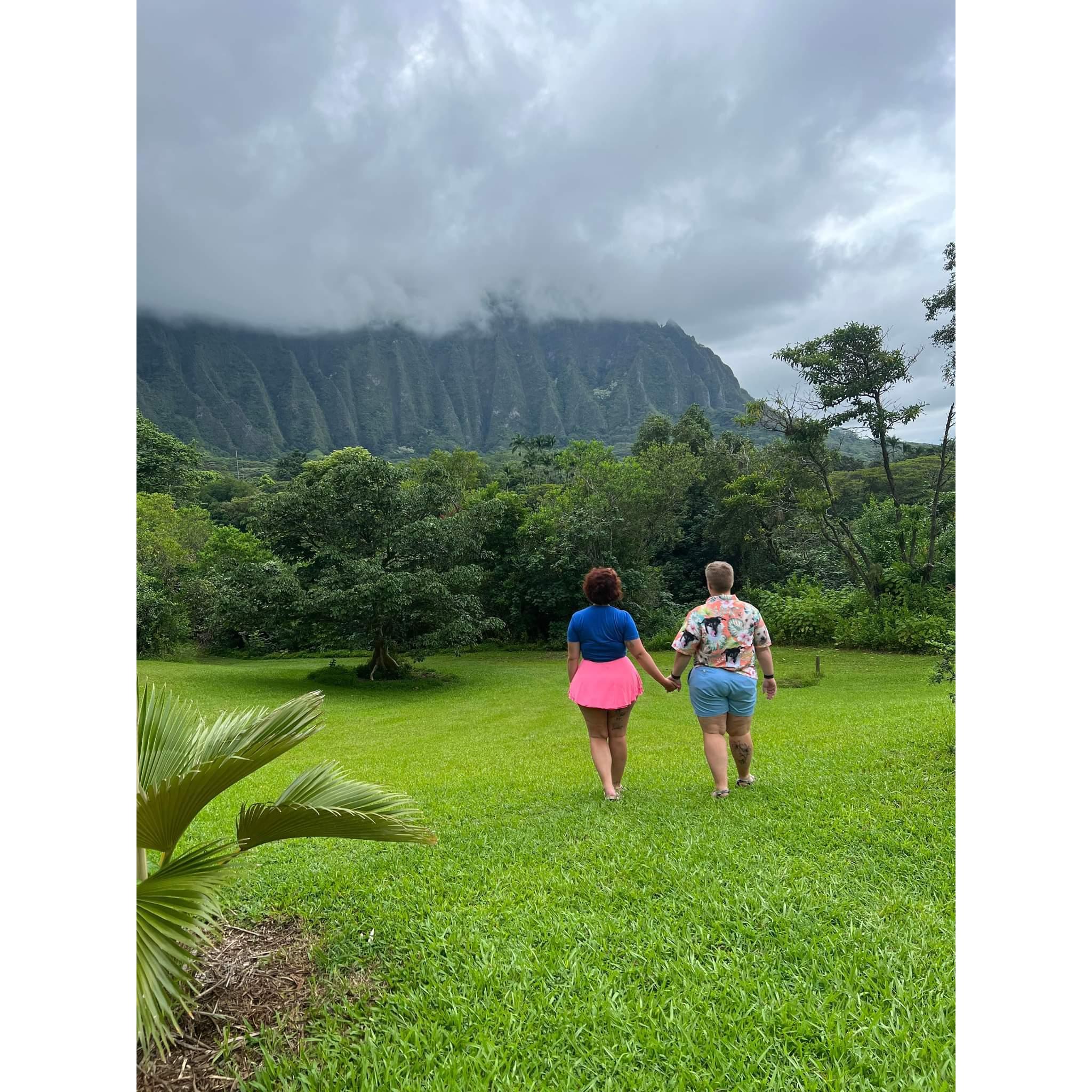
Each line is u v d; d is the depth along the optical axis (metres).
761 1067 1.94
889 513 26.41
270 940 2.74
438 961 2.54
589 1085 1.90
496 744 10.66
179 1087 1.90
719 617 4.64
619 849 3.62
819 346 25.78
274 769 8.37
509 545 32.91
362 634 20.70
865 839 3.64
